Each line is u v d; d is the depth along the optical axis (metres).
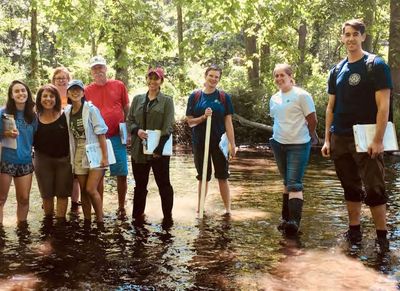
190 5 12.94
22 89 5.22
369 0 16.16
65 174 5.57
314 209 6.12
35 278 3.85
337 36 24.81
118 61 12.34
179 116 15.46
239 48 25.03
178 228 5.32
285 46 14.30
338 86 4.73
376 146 4.39
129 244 4.74
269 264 4.19
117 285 3.72
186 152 12.82
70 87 5.31
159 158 5.57
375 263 4.20
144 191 5.78
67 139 5.53
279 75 5.22
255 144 15.29
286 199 5.51
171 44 12.70
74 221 5.59
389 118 4.55
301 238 4.93
